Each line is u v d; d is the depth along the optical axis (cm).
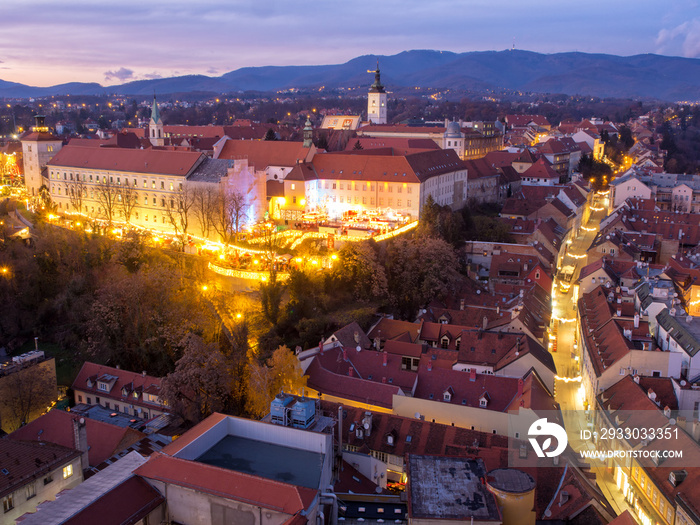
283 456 6262
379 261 15000
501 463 7681
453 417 9675
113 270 14100
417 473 6309
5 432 10300
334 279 14275
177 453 5931
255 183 17838
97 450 8738
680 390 9231
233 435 6650
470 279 16650
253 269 14162
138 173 18175
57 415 8600
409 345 11644
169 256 15025
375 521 6153
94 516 5109
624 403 9312
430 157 19912
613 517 6525
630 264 15462
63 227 17575
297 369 9994
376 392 10125
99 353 12538
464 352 11538
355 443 8862
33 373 10738
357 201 18775
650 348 10431
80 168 19538
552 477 7381
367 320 13412
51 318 13938
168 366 12062
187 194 17075
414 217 18188
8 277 14000
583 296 14600
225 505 5256
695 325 10981
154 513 5394
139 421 10369
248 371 10012
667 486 7350
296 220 18238
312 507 5125
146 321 12544
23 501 7025
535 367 10762
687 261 15738
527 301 13762
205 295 13612
